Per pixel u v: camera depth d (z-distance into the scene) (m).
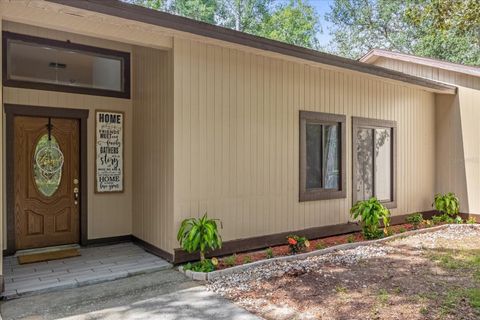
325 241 6.66
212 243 4.89
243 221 5.87
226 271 4.74
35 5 3.84
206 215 5.20
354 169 7.53
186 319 3.46
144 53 5.95
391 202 8.24
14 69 5.57
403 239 6.87
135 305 3.78
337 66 6.55
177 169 5.15
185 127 5.22
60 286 4.21
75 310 3.66
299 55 5.92
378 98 8.02
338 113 7.24
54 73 5.95
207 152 5.45
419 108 8.98
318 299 3.92
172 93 5.12
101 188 6.16
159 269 4.93
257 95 6.04
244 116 5.88
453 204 8.60
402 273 4.81
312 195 6.81
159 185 5.48
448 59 17.14
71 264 5.03
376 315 3.51
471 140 8.76
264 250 6.03
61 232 5.93
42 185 5.77
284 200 6.41
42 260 5.18
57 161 5.89
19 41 5.39
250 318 3.48
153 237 5.64
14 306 3.75
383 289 4.21
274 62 6.27
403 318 3.44
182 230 5.02
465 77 8.84
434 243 6.54
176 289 4.23
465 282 4.43
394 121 8.34
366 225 6.90
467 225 8.09
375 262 5.34
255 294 4.07
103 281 4.48
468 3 6.96
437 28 7.58
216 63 5.54
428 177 9.16
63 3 3.73
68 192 5.99
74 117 5.94
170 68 5.15
